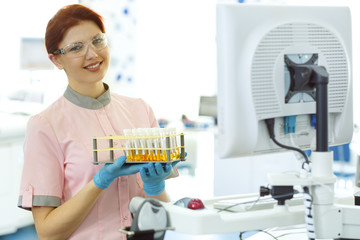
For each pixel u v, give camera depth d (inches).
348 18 51.5
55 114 61.4
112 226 61.3
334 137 52.7
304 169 47.1
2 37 171.6
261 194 48.3
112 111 64.9
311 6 48.9
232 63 44.7
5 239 143.8
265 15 45.9
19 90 174.7
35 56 174.9
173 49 190.7
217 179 170.9
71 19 57.7
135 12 174.6
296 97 48.1
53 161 59.8
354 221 47.8
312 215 45.5
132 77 177.2
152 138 52.7
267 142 48.2
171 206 47.5
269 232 61.0
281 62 46.6
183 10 189.5
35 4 173.6
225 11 44.6
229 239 129.6
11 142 145.4
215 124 185.5
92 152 60.5
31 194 58.2
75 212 56.3
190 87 194.7
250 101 45.4
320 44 49.2
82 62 58.4
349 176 157.2
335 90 50.8
